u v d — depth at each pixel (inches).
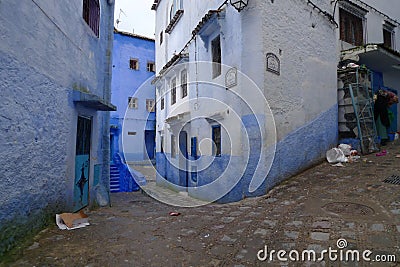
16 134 140.0
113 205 299.1
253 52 281.7
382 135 425.7
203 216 216.5
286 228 165.9
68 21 200.4
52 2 174.6
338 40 399.2
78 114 221.9
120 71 757.9
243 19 291.4
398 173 260.2
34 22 154.0
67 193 201.9
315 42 345.4
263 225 176.6
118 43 758.5
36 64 157.1
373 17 470.0
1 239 129.0
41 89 163.2
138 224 197.3
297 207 205.9
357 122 362.3
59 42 185.8
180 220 207.5
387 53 389.4
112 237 165.8
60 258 133.0
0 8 125.9
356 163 317.4
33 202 156.9
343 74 382.0
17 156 140.9
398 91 510.6
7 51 131.6
